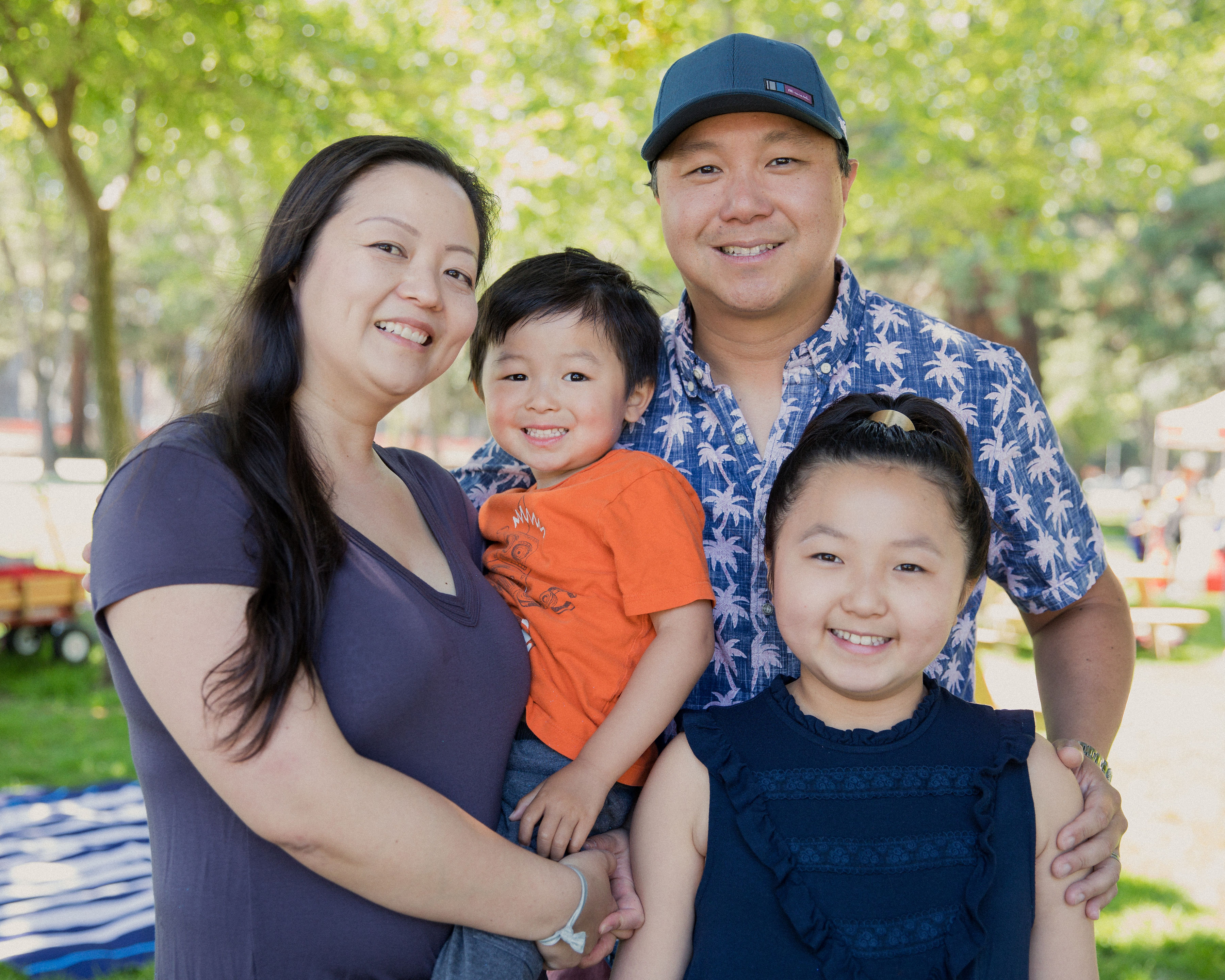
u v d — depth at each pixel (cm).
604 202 965
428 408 2595
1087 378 2983
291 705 134
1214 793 612
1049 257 1120
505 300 207
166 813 148
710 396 212
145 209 1373
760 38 207
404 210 158
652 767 188
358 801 135
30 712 732
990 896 149
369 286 155
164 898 149
